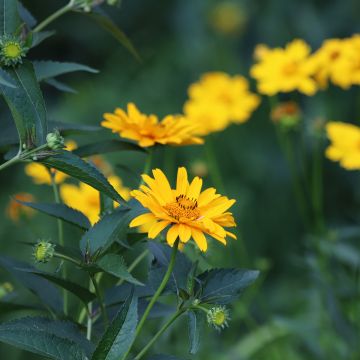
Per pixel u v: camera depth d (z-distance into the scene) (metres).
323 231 1.85
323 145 2.94
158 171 1.14
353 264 1.82
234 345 1.96
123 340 1.08
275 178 3.05
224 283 1.13
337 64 1.81
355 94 3.03
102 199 1.17
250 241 2.88
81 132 1.28
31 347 1.08
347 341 1.69
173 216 1.11
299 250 2.86
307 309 2.22
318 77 1.90
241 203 2.91
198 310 1.12
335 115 3.00
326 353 1.77
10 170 2.79
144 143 1.25
